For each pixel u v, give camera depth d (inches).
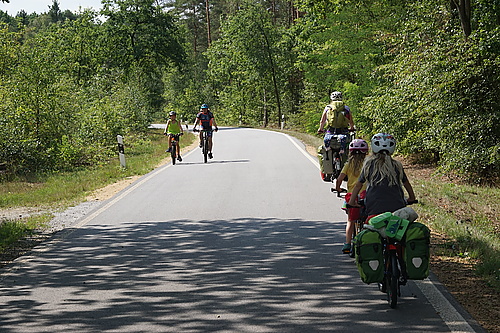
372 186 285.6
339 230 436.1
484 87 768.9
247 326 249.4
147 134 1905.8
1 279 343.9
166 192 661.9
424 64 792.3
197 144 1525.6
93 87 1621.6
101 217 534.9
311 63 1704.0
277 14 3713.1
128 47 2780.5
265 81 2930.6
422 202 554.6
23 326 260.7
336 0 1334.9
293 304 276.4
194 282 319.9
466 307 265.7
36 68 1144.2
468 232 408.2
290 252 377.7
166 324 256.1
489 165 800.9
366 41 1307.8
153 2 2839.6
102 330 251.4
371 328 241.4
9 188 792.3
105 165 1079.6
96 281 331.0
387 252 266.1
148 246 413.1
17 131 1024.2
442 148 795.4
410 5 881.5
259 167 850.1
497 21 796.0
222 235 435.5
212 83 3873.0
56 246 425.7
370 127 1212.5
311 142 1302.9
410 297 280.5
